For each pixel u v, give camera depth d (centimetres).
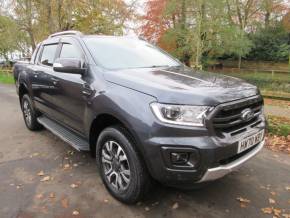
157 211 306
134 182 294
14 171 398
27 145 498
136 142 280
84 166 411
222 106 265
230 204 319
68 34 447
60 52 443
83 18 1534
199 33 1980
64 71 348
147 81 296
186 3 2008
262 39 3481
